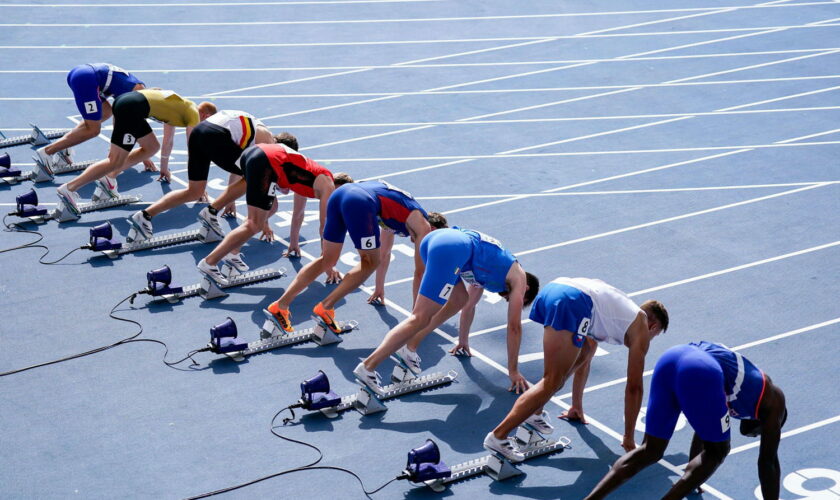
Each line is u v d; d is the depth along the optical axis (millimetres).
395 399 7750
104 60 16453
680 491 5957
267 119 14164
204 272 9328
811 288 9453
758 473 6492
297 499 6500
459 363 8266
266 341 8484
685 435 7258
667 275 9750
